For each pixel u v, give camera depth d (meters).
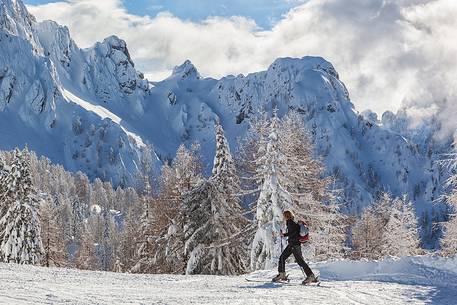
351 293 10.41
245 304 8.70
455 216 32.69
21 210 40.22
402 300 9.45
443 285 12.00
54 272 14.09
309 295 10.05
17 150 41.25
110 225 133.75
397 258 15.44
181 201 36.53
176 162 40.91
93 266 84.25
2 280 10.78
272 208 27.84
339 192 35.00
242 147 37.22
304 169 31.53
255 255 27.92
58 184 197.50
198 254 33.06
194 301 8.85
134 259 42.94
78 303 8.13
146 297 9.26
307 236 12.44
